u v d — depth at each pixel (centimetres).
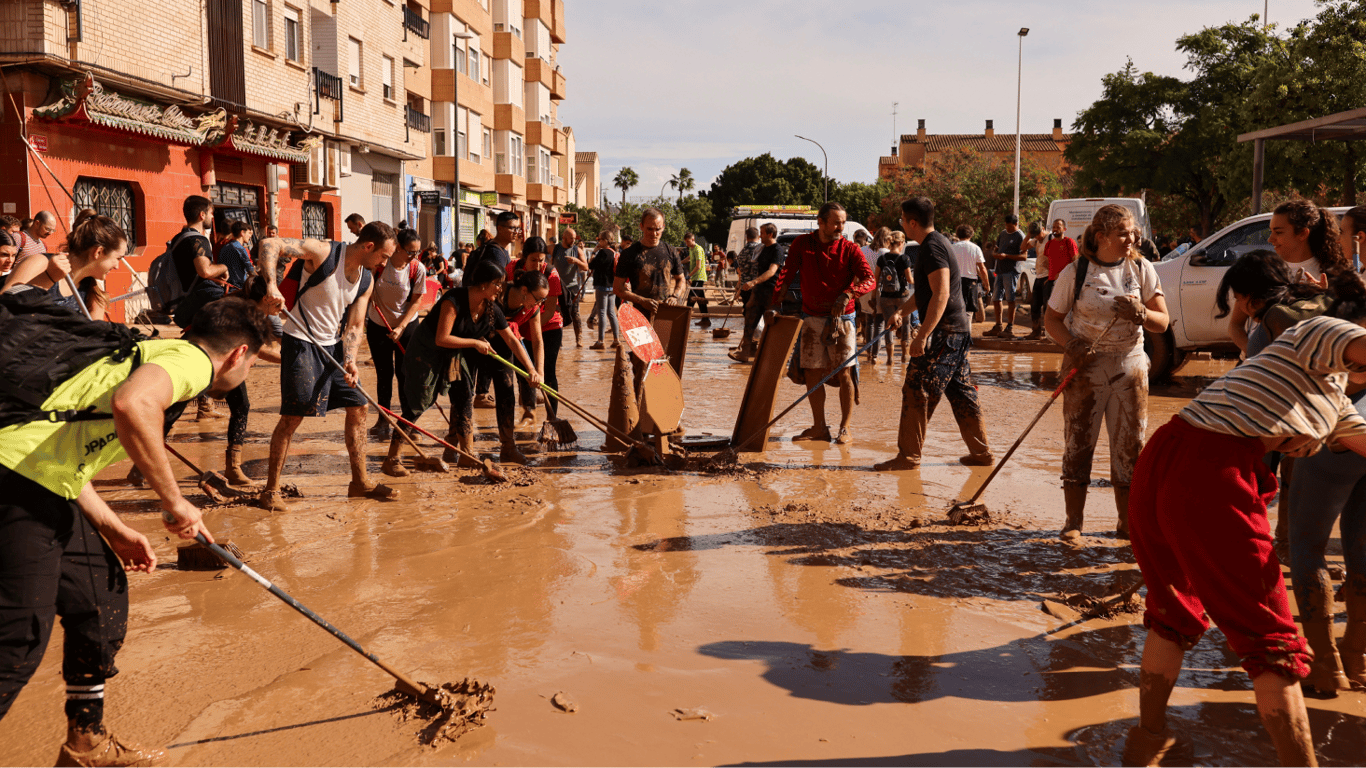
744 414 793
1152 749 298
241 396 637
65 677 287
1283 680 278
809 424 903
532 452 779
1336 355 285
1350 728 322
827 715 324
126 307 1620
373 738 305
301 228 2392
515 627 400
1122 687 349
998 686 349
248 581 456
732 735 309
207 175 1898
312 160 2331
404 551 505
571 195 6050
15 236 756
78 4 1472
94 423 269
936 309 675
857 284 787
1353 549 355
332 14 2486
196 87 1836
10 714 324
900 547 518
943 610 425
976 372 1261
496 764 290
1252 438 296
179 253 702
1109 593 447
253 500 598
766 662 367
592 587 451
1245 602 284
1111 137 4078
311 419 917
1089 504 614
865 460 746
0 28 1398
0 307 264
